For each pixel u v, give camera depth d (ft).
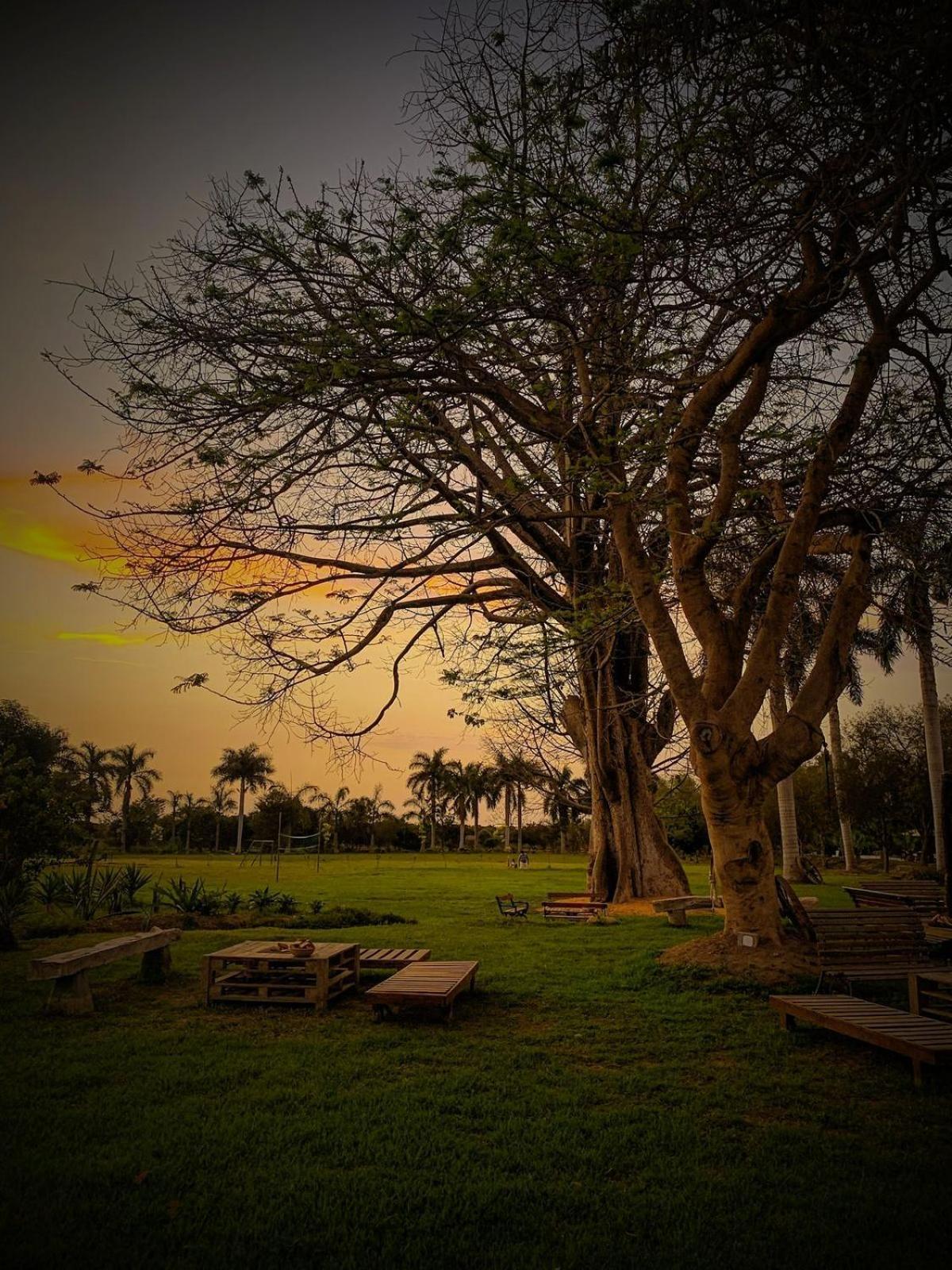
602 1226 14.43
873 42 21.31
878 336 34.17
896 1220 14.56
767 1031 27.04
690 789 88.07
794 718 36.78
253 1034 26.84
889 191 26.35
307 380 30.81
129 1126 18.58
